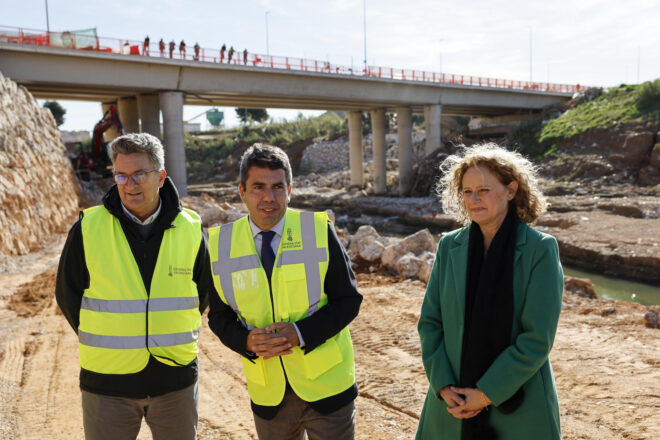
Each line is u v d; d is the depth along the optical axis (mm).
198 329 2961
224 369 6281
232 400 5320
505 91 50531
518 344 2289
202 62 33219
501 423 2367
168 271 2807
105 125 36844
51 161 23281
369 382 5555
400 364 6066
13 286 11094
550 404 2373
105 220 2799
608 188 32938
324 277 2695
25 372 6207
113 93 35188
